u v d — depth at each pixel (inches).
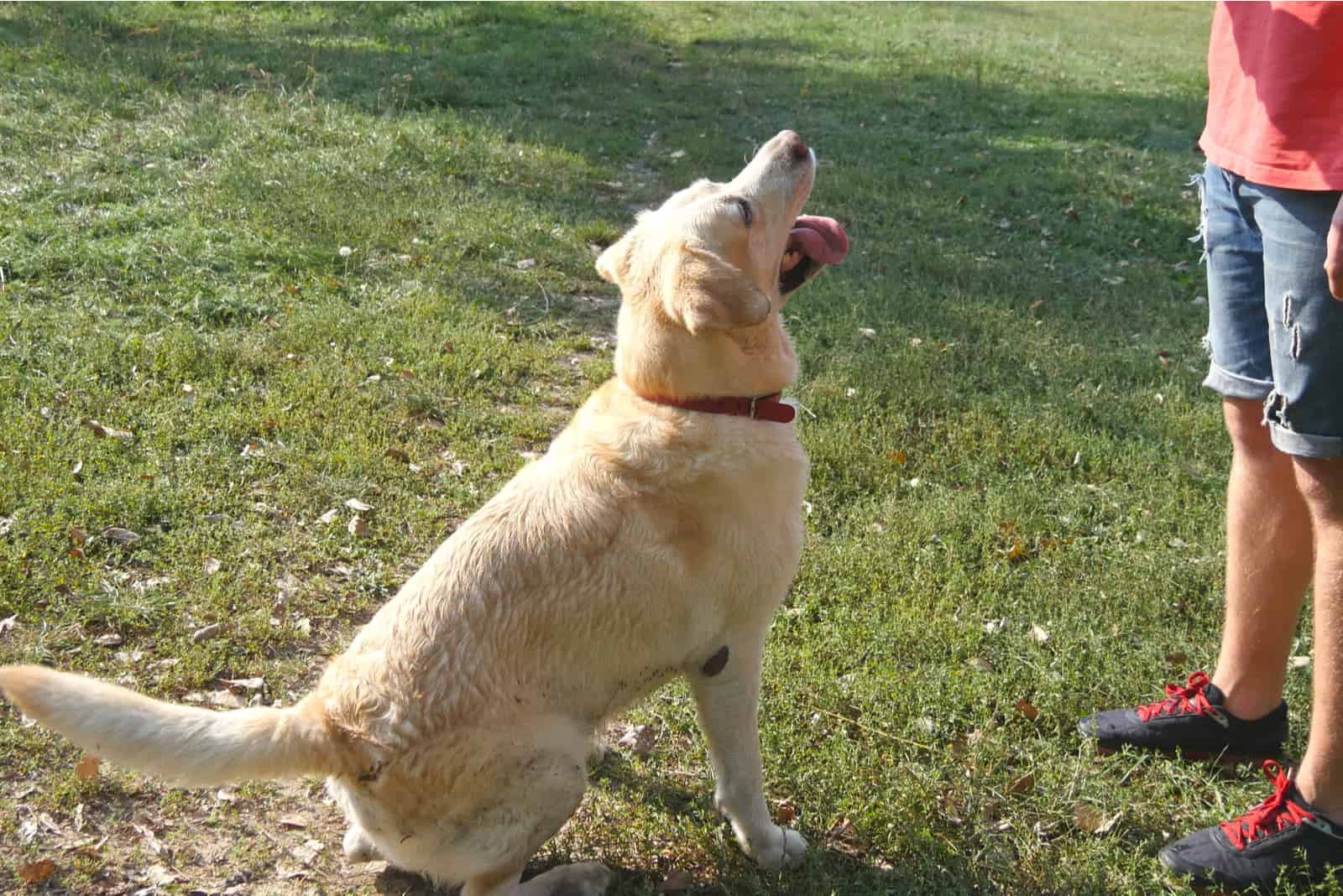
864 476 143.1
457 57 370.0
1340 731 100.3
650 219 107.1
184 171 223.8
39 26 339.3
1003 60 472.7
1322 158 97.0
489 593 97.9
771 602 104.8
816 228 112.9
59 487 129.2
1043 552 133.4
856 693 116.0
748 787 104.9
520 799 97.8
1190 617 126.4
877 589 127.0
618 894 104.1
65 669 114.2
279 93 291.6
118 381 148.8
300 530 130.3
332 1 448.1
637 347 103.8
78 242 182.4
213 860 104.0
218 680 115.5
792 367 106.6
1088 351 177.5
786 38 484.4
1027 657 120.3
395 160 247.8
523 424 148.6
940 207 257.1
